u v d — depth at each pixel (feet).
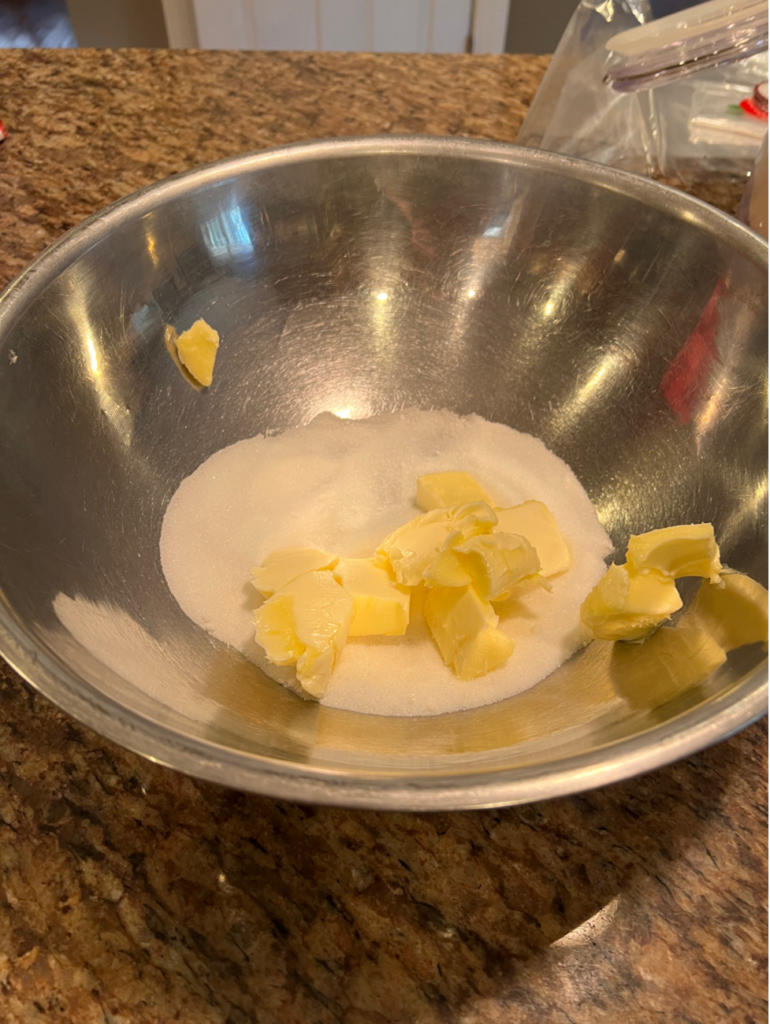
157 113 1.65
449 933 0.74
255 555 1.04
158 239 1.05
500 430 1.21
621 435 1.12
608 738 0.69
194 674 0.85
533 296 1.20
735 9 1.25
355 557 1.06
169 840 0.78
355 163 1.12
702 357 1.03
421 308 1.25
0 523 0.76
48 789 0.80
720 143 1.50
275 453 1.17
